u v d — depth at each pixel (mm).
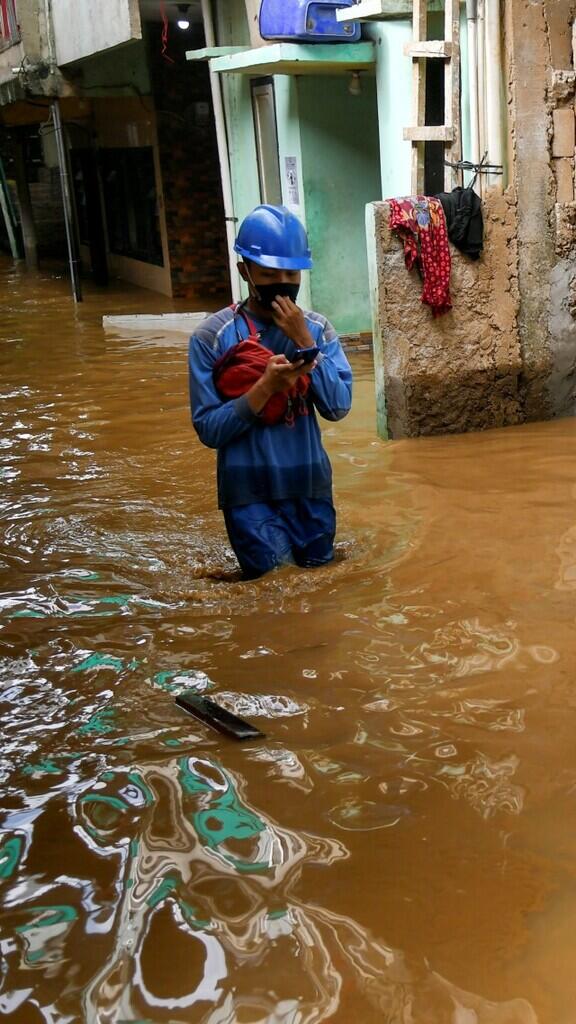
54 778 3074
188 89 15719
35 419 8508
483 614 4078
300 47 9367
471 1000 2139
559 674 3543
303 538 4656
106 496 6270
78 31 14414
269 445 4473
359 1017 2107
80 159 19828
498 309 7270
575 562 4602
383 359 7086
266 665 3744
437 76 8984
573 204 7266
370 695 3463
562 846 2623
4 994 2219
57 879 2596
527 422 7586
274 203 11852
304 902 2453
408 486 5984
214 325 4418
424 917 2385
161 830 2771
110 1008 2166
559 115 7164
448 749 3098
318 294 11172
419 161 7406
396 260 6969
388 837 2689
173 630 4121
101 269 18844
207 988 2203
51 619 4344
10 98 16609
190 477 6605
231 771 3035
